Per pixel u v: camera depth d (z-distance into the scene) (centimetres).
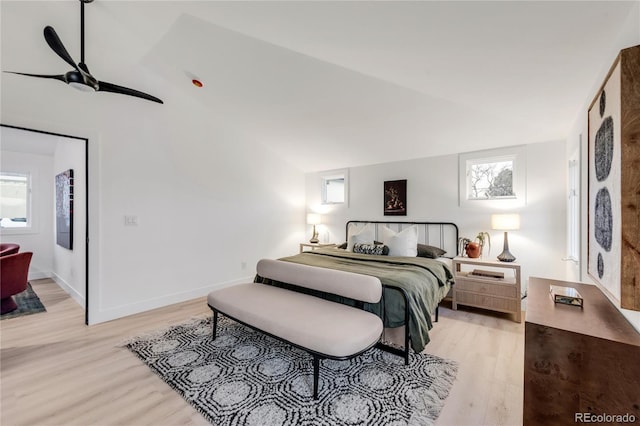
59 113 274
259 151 482
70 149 392
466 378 200
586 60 166
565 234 322
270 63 273
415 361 222
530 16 136
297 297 248
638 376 105
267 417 161
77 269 368
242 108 385
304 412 165
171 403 174
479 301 328
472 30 154
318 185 557
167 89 358
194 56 290
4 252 374
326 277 244
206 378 199
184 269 379
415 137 372
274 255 509
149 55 309
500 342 257
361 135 394
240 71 298
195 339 262
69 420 159
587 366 112
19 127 252
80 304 356
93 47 287
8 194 478
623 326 119
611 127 132
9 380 197
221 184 424
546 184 333
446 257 387
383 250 378
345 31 182
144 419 160
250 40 242
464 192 389
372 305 232
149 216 343
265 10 180
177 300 370
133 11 238
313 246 512
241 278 452
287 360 225
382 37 180
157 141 350
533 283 190
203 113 399
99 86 242
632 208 109
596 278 162
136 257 331
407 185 441
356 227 496
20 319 309
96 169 300
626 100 110
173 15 229
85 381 196
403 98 291
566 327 118
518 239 349
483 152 373
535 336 120
